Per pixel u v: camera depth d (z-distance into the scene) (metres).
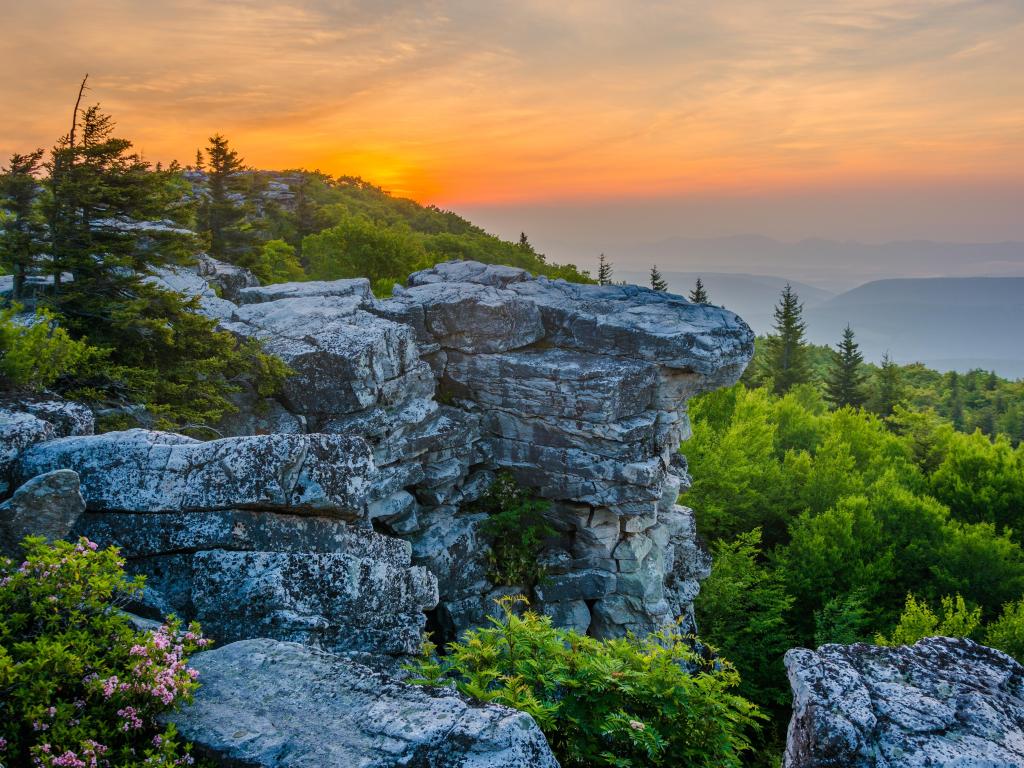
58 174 18.27
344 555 10.27
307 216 83.75
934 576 37.66
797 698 7.62
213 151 51.38
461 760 5.85
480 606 25.70
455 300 26.23
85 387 16.61
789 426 60.22
